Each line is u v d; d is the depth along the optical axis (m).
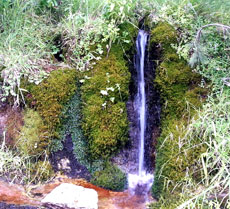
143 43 2.93
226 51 2.70
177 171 2.31
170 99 2.65
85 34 2.82
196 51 2.57
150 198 2.44
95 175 2.53
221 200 2.01
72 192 2.14
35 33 2.88
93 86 2.62
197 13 2.94
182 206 1.87
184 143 2.35
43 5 3.10
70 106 2.62
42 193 2.20
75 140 2.59
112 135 2.55
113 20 2.73
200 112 2.43
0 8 2.95
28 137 2.46
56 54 2.92
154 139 2.77
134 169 2.72
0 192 2.07
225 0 3.04
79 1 3.20
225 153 2.00
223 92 2.55
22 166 2.36
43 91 2.55
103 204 2.26
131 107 2.84
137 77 2.91
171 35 2.78
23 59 2.62
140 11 3.13
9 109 2.55
